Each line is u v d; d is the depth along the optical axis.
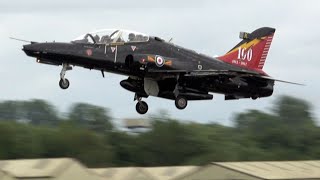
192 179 127.88
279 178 122.56
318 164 135.75
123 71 149.00
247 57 164.00
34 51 142.50
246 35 164.00
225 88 155.50
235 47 163.50
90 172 129.62
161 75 149.75
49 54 143.25
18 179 122.31
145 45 150.38
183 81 153.50
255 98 159.88
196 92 154.62
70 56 144.38
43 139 196.75
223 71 149.75
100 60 146.62
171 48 152.75
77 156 195.12
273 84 159.00
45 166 128.00
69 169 128.25
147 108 157.50
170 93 153.75
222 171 126.00
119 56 147.75
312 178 125.50
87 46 146.50
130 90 155.12
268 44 165.50
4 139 193.62
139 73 149.00
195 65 154.62
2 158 190.62
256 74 151.38
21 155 193.00
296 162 137.50
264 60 165.25
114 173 133.38
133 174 133.38
